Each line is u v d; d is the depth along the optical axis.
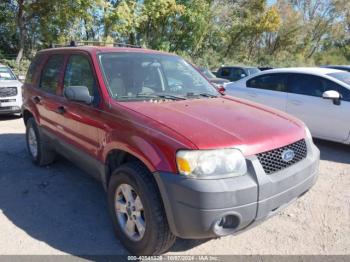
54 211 4.11
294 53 48.34
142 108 3.36
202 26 31.47
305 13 47.31
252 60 42.06
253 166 2.78
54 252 3.29
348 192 4.65
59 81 4.63
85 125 3.84
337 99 6.56
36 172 5.36
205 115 3.27
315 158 3.40
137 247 3.15
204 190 2.61
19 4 21.28
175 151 2.73
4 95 9.47
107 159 3.54
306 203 4.30
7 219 3.91
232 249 3.34
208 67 32.47
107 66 3.92
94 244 3.43
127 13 22.98
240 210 2.71
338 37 49.56
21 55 22.42
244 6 37.78
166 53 4.68
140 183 2.96
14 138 7.53
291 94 7.28
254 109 3.74
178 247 3.36
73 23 22.58
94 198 4.46
